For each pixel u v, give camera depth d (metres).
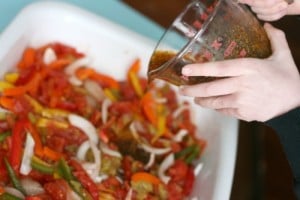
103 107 1.24
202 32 0.87
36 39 1.25
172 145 1.23
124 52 1.29
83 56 1.29
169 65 0.90
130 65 1.31
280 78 0.94
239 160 1.40
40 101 1.20
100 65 1.31
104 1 1.38
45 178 1.10
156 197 1.15
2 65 1.16
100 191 1.12
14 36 1.16
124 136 1.22
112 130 1.22
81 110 1.22
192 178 1.20
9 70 1.20
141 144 1.21
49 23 1.24
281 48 0.97
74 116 1.18
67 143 1.16
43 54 1.25
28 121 1.14
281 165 1.61
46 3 1.23
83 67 1.29
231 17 0.89
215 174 1.15
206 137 1.25
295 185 1.05
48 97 1.20
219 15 0.88
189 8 0.93
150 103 1.27
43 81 1.22
